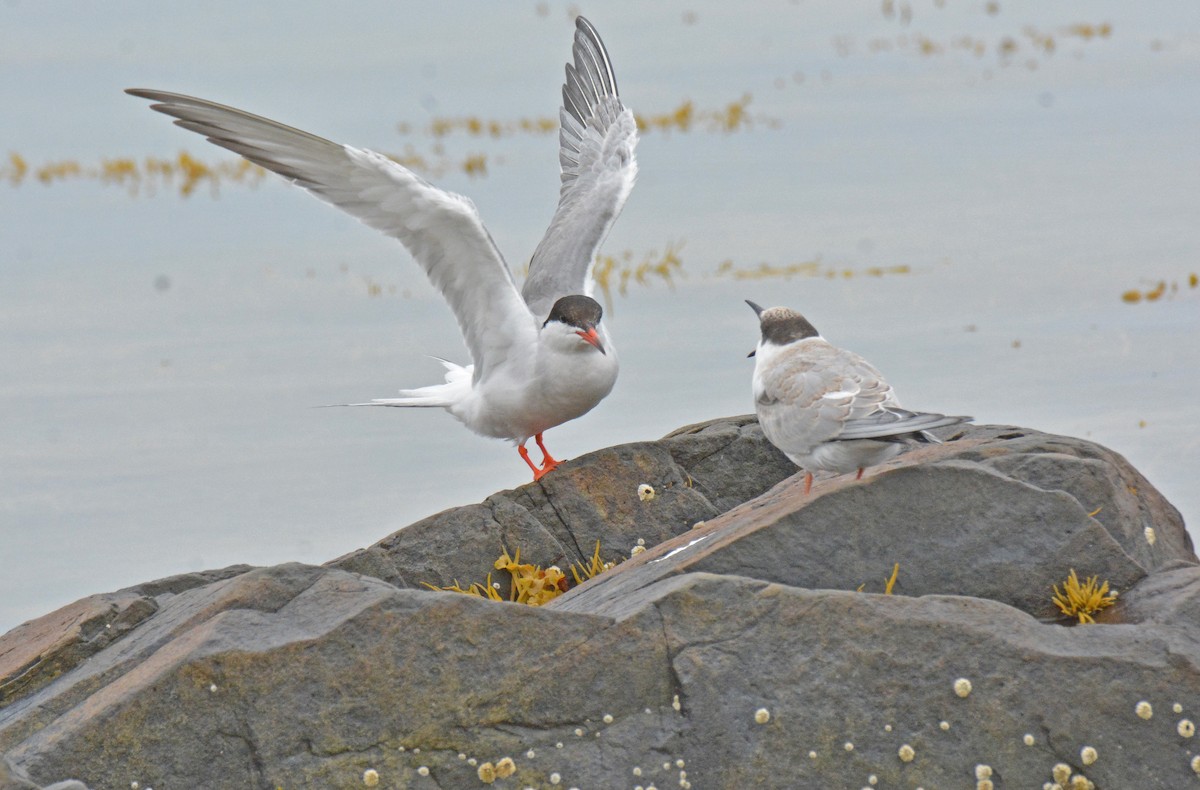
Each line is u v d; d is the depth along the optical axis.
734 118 31.88
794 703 7.78
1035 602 8.26
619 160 13.86
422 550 10.30
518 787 7.84
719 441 10.87
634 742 7.84
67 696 8.33
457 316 11.93
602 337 11.64
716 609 7.90
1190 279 19.75
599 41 15.09
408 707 7.90
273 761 7.89
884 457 8.36
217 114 10.67
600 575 9.33
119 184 30.59
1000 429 9.96
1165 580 8.18
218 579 9.99
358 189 11.09
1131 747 7.69
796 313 9.30
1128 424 15.09
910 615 7.81
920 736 7.76
